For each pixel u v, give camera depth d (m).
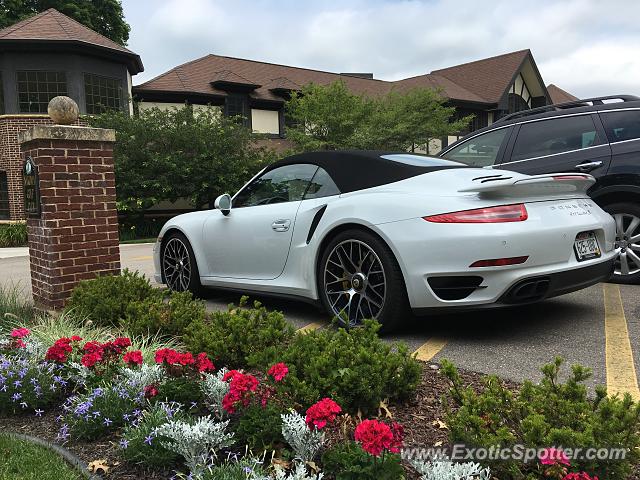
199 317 3.67
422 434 2.14
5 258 11.30
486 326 3.88
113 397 2.32
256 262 4.55
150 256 10.30
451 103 27.28
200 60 23.75
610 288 5.03
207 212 5.22
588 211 3.73
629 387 2.66
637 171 4.86
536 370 2.93
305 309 4.71
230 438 1.99
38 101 16.36
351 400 2.28
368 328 2.85
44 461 2.07
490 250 3.16
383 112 20.59
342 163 4.12
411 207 3.44
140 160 15.91
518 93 31.03
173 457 1.94
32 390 2.57
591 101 5.46
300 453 1.85
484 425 1.79
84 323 3.85
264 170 4.79
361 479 1.67
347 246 3.78
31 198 4.57
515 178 3.27
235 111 21.95
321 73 27.62
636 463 1.78
